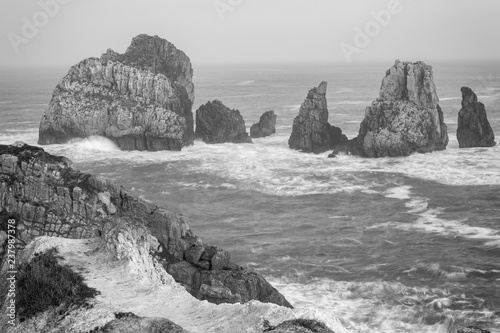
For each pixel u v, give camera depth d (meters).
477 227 58.72
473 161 86.88
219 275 36.72
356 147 93.31
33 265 25.59
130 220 28.69
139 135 98.88
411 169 83.62
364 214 64.38
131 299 23.72
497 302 42.06
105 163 90.88
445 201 68.06
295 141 98.75
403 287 44.81
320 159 91.44
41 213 40.97
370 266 49.28
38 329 22.48
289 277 47.53
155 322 20.45
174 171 85.56
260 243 55.75
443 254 51.41
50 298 23.58
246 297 35.94
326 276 47.50
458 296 43.12
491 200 67.94
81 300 23.22
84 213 41.03
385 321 39.62
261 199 71.38
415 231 57.97
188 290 36.31
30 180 42.00
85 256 26.86
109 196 41.78
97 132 101.00
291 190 74.94
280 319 20.80
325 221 62.34
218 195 73.44
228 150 99.31
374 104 94.50
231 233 59.09
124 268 25.84
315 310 20.92
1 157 42.59
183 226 39.88
